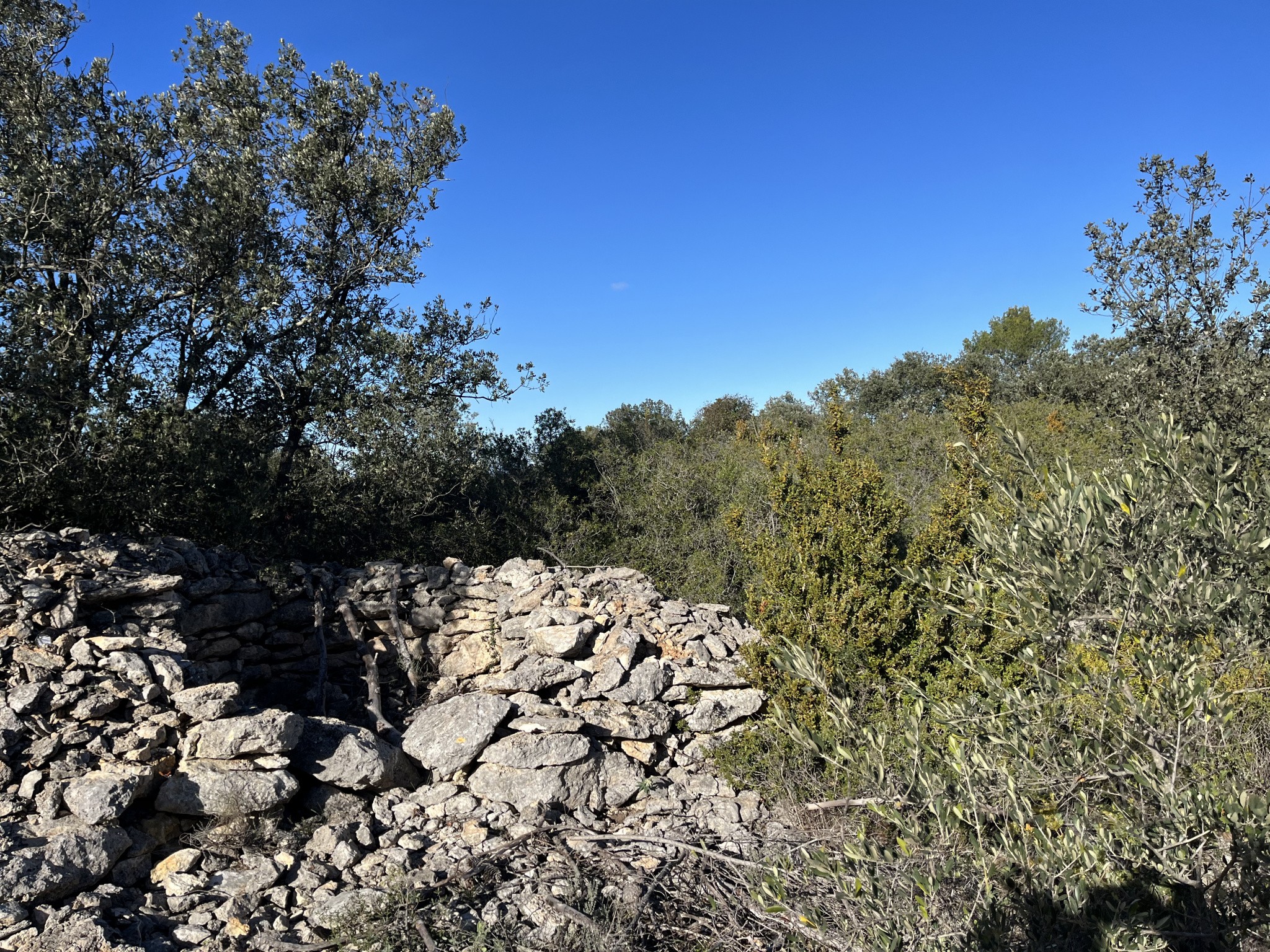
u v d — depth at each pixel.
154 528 7.84
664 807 5.75
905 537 7.02
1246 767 3.62
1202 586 2.79
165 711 5.17
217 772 4.91
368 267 11.87
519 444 13.92
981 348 35.34
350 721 6.95
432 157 12.35
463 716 5.98
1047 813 3.48
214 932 4.10
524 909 4.41
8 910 3.78
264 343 10.80
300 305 11.38
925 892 3.13
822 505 6.71
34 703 4.79
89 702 4.91
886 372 31.45
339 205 11.67
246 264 10.45
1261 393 8.01
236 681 6.96
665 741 6.42
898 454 16.28
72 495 7.12
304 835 5.01
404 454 10.86
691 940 4.24
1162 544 3.04
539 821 5.36
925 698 4.20
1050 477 3.25
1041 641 3.40
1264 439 5.38
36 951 3.68
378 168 11.70
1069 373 21.09
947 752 3.76
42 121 9.16
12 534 6.28
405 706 7.19
